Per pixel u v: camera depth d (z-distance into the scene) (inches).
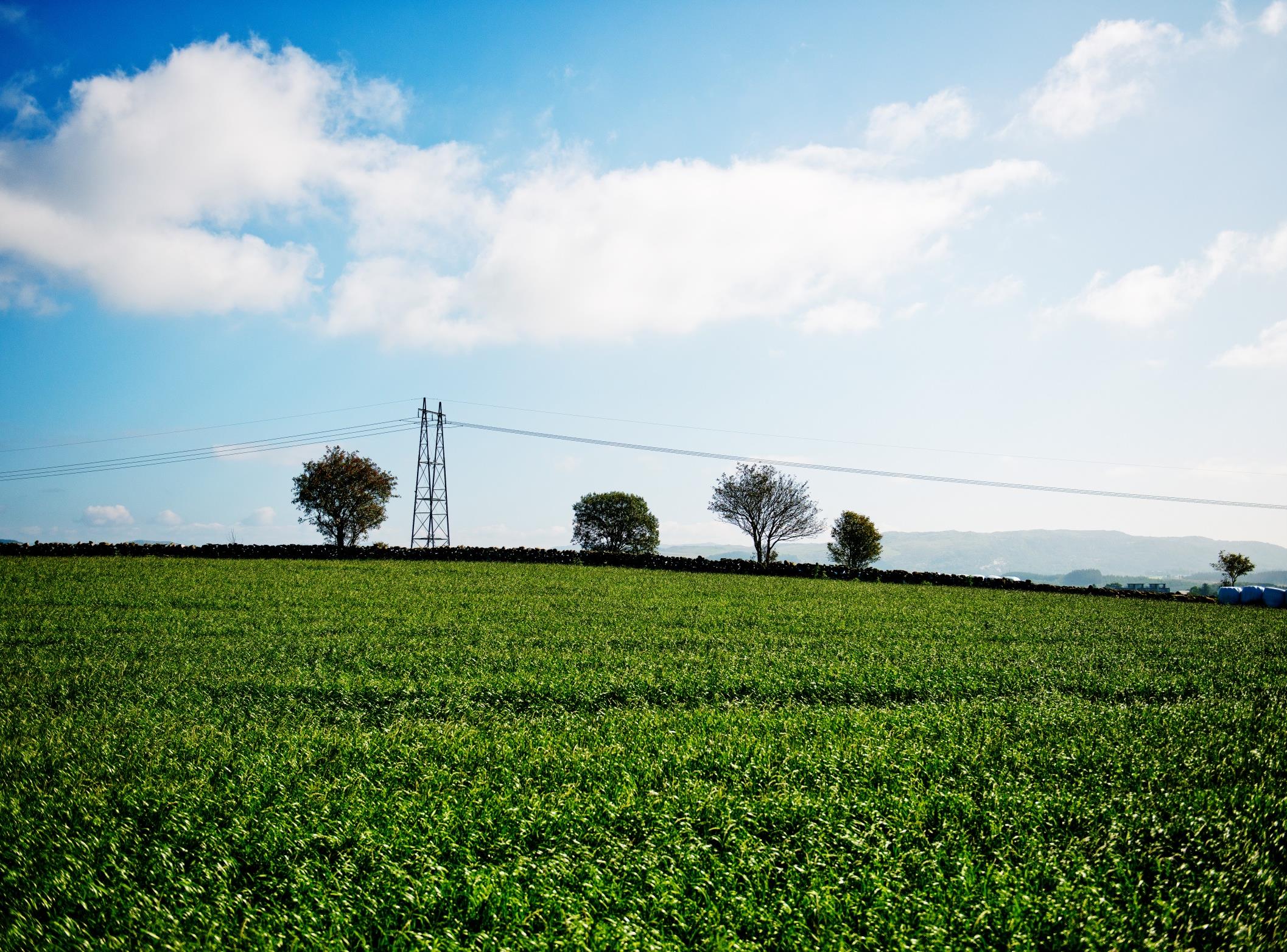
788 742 432.5
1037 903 239.0
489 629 913.5
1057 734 460.4
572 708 563.2
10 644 802.8
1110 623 1149.1
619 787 347.6
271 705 552.4
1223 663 788.6
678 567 1971.0
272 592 1244.5
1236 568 3339.1
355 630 905.5
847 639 904.9
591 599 1270.9
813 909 238.8
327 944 224.1
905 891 253.4
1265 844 291.4
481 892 247.0
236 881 269.7
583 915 235.5
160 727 486.9
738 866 268.5
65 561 1614.2
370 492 2886.3
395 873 260.2
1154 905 244.1
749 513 3169.3
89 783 373.4
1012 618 1171.3
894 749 417.1
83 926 239.0
